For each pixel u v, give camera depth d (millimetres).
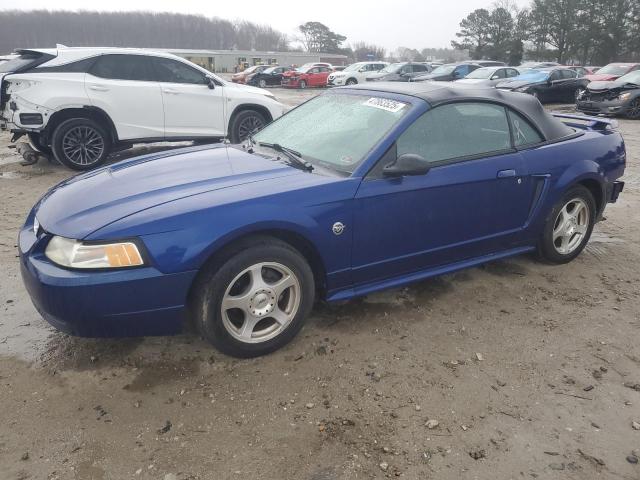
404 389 2695
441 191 3283
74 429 2373
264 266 2801
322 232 2895
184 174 3102
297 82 30844
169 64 7988
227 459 2225
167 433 2363
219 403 2561
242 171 3098
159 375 2762
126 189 2920
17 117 7117
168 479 2115
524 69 21047
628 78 15391
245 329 2848
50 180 7082
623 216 5781
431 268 3539
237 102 8562
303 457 2244
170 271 2539
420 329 3268
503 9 63312
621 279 4090
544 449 2328
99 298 2477
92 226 2557
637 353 3086
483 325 3340
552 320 3432
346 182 2971
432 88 3572
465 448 2316
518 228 3838
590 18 56219
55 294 2473
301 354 2971
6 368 2793
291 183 2914
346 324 3297
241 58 69812
